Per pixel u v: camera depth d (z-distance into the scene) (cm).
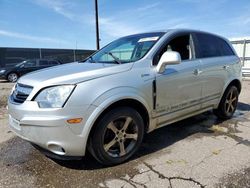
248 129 443
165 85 343
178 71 361
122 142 313
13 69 1606
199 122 484
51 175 291
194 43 411
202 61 410
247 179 274
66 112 264
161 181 273
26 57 2127
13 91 323
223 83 459
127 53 372
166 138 401
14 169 307
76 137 271
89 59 407
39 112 267
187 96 382
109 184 270
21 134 288
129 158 327
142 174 289
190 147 363
